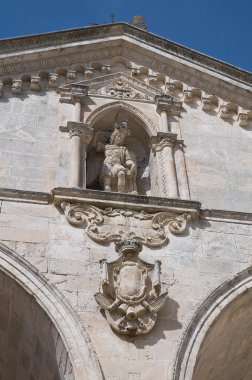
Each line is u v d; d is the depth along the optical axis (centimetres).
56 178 1669
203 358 1470
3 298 1473
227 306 1456
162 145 1823
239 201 1733
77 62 1988
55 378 1430
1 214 1538
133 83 1980
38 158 1714
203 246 1576
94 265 1484
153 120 1895
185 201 1638
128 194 1625
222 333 1510
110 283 1434
